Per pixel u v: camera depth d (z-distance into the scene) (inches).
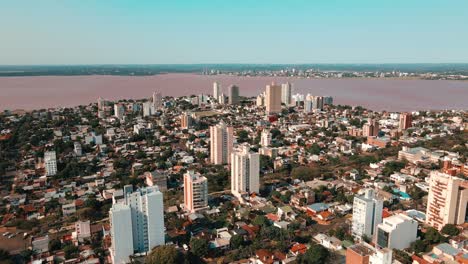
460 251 5880.9
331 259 5871.1
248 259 6127.0
